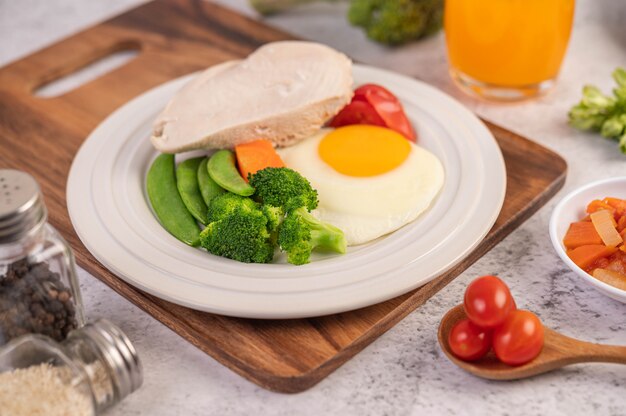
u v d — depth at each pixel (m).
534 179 0.67
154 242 0.62
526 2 0.71
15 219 0.50
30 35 0.91
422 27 0.84
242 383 0.56
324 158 0.67
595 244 0.59
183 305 0.58
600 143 0.72
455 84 0.80
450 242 0.60
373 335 0.57
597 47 0.83
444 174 0.66
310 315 0.57
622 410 0.54
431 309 0.60
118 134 0.71
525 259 0.63
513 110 0.76
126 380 0.53
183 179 0.66
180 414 0.54
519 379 0.55
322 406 0.54
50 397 0.51
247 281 0.58
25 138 0.74
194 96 0.69
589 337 0.57
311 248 0.60
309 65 0.71
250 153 0.66
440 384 0.55
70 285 0.56
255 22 0.86
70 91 0.79
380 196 0.64
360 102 0.70
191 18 0.87
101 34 0.85
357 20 0.85
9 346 0.52
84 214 0.64
